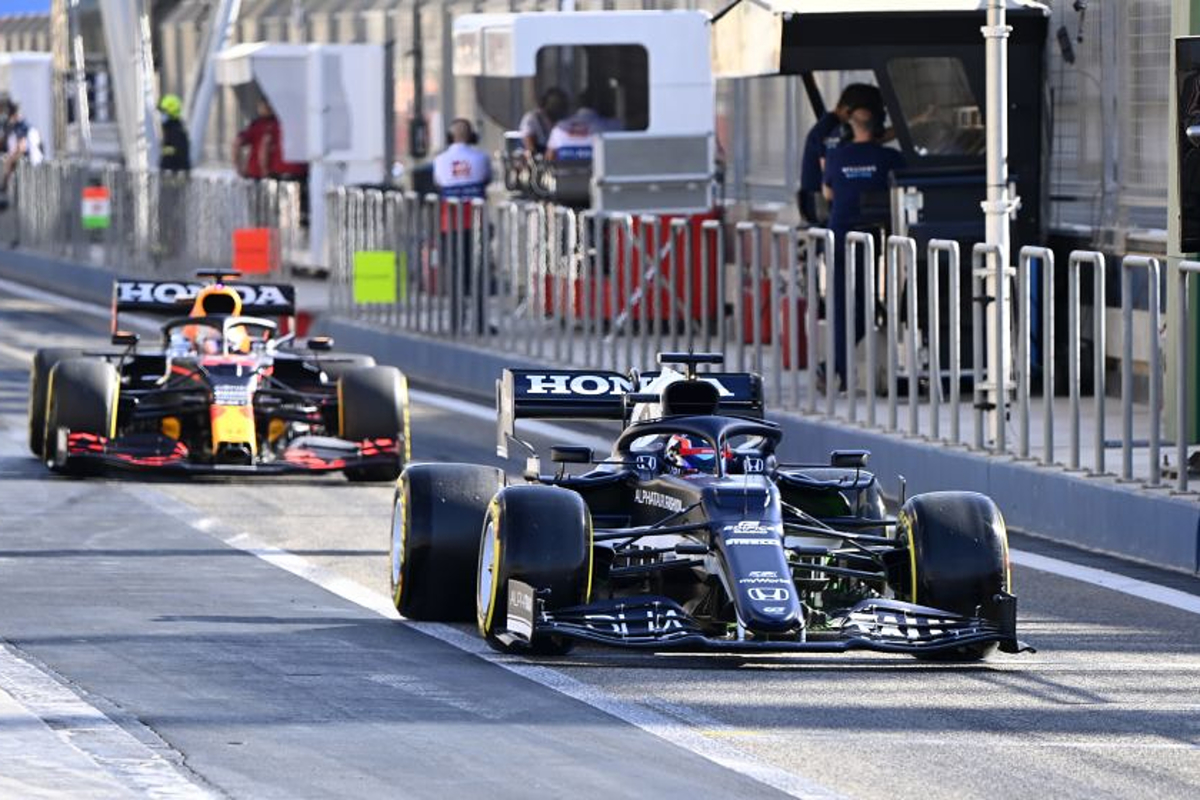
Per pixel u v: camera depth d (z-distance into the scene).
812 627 39.28
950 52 72.81
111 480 61.53
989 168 59.78
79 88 157.00
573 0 102.56
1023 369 56.81
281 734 31.80
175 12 161.75
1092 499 52.78
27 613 41.75
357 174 120.88
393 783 29.05
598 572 40.03
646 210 92.31
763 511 37.66
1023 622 43.09
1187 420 51.16
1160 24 70.00
